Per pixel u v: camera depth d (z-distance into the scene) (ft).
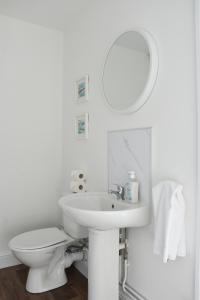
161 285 4.25
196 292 3.53
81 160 6.94
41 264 5.77
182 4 3.91
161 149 4.25
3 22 7.22
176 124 3.98
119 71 5.24
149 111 4.50
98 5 6.18
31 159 7.68
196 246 3.56
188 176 3.75
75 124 7.21
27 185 7.61
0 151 7.16
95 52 6.31
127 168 5.07
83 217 3.99
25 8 6.88
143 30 4.59
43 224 7.86
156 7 4.41
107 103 5.59
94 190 6.27
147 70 4.45
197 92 3.57
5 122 7.24
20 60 7.50
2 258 7.10
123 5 5.27
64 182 8.00
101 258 4.57
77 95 7.13
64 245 6.05
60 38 8.19
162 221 3.78
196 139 3.61
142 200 4.65
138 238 4.80
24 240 5.86
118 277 4.88
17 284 6.20
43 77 7.91
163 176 4.20
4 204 7.22
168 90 4.13
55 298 5.62
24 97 7.56
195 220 3.62
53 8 6.87
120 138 5.30
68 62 7.83
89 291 4.74
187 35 3.82
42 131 7.89
